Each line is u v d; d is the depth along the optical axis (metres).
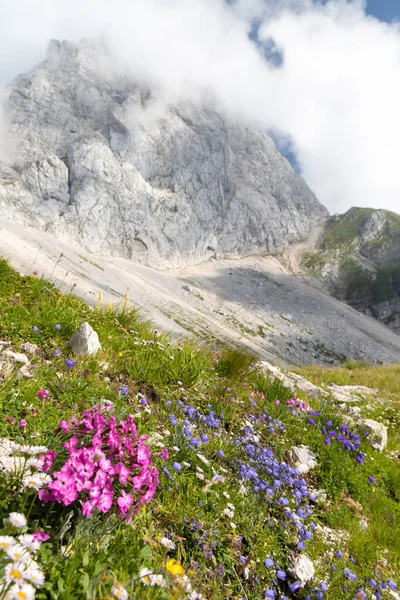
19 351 5.40
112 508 2.73
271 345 116.94
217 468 4.46
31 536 1.98
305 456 6.31
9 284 8.16
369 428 8.50
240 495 4.20
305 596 3.55
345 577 3.96
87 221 186.12
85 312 8.07
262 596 3.25
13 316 6.33
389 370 28.48
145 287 128.00
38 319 6.48
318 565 4.00
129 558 2.53
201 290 164.62
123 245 192.38
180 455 4.23
